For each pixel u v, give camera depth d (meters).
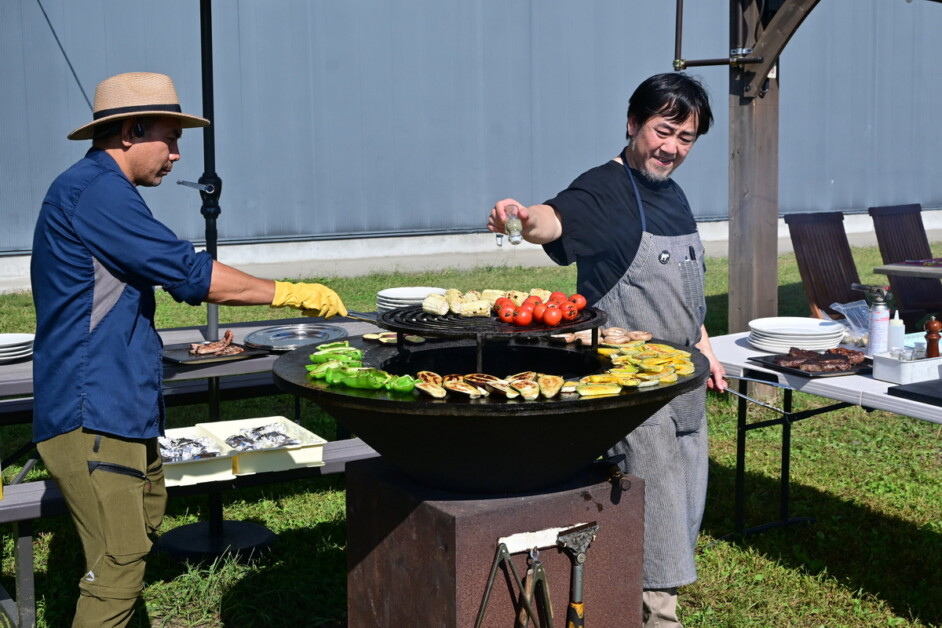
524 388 2.14
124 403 2.55
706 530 4.22
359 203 14.77
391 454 2.37
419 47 14.80
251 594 3.58
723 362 3.51
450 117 15.23
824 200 18.08
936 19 18.66
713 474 4.88
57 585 3.65
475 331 2.29
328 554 3.92
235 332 4.11
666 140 2.75
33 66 12.53
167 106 2.64
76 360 2.52
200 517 4.32
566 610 2.43
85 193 2.50
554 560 2.39
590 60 16.02
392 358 2.68
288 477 3.49
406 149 14.98
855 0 17.67
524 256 15.58
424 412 2.09
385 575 2.56
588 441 2.31
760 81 5.68
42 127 12.68
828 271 6.38
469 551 2.26
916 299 6.98
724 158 17.27
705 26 16.69
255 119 13.88
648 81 2.78
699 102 2.72
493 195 15.73
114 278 2.55
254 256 14.20
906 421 5.76
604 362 2.54
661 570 2.88
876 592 3.61
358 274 13.25
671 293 2.87
